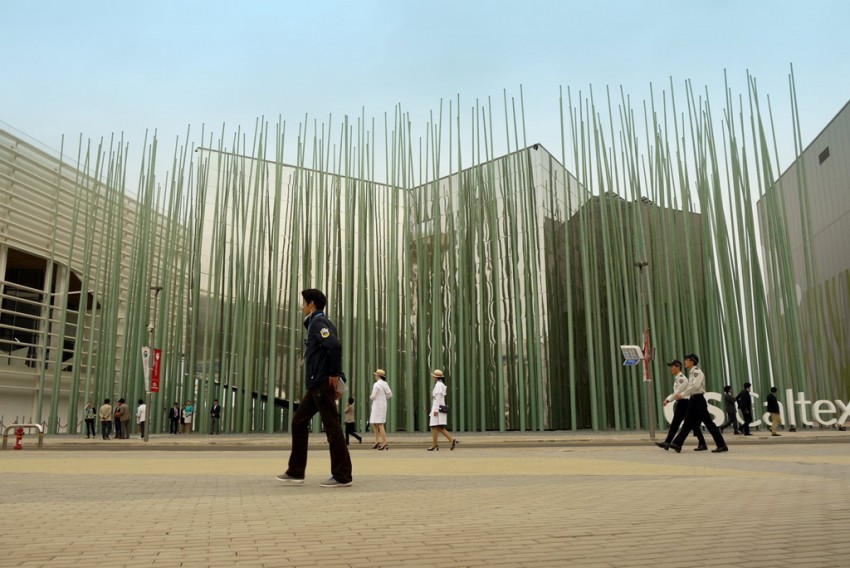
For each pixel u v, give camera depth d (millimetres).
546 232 30922
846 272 38906
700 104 25656
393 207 28406
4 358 33125
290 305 29344
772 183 25094
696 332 25016
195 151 32312
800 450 12117
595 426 26203
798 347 24781
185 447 17922
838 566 2643
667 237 26828
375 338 31312
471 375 28719
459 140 29391
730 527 3568
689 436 19859
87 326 36219
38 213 33281
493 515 4125
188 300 29125
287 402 29906
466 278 29844
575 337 31062
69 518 4066
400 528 3666
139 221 30234
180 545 3197
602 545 3121
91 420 25703
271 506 4621
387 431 27891
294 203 29859
